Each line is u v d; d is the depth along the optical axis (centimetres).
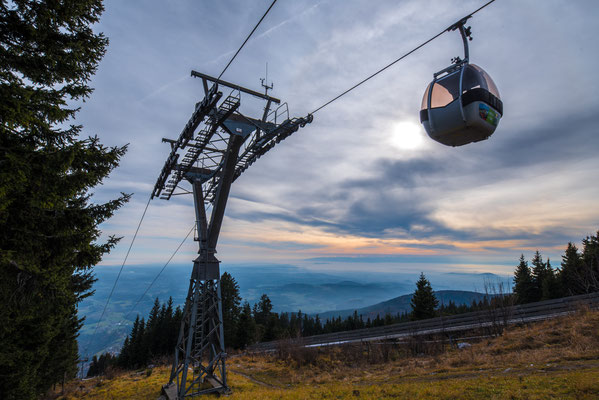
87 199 1337
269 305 9138
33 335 2223
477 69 635
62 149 896
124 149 1026
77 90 1007
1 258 837
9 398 2034
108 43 1028
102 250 1093
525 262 6016
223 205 2036
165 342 6819
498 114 643
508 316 3275
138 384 2639
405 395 1375
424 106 706
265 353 4291
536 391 1117
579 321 2519
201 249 2114
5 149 816
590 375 1201
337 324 9981
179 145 2019
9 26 843
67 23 947
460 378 1708
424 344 3338
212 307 2102
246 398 1661
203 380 2119
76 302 3095
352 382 2216
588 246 5131
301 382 2559
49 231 958
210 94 1569
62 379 3934
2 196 766
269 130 1922
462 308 8356
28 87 870
